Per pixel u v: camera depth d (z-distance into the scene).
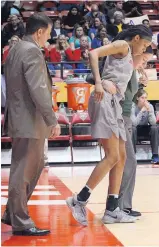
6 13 17.05
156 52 15.57
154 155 11.16
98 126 4.52
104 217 4.73
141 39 4.71
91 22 16.55
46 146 10.57
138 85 5.25
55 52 13.82
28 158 4.12
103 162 4.56
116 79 4.61
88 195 4.58
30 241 3.99
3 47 14.91
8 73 4.20
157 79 12.77
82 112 11.16
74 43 15.25
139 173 9.22
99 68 4.85
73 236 4.16
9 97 4.18
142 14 17.55
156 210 5.41
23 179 4.12
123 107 4.85
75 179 8.39
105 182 7.85
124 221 4.74
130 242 3.96
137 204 5.82
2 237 4.13
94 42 14.80
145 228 4.49
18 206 4.14
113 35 15.93
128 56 4.61
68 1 18.42
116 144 4.56
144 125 11.19
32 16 4.25
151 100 12.40
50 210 5.48
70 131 11.16
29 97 4.11
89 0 18.39
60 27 16.53
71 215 5.16
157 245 3.85
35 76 4.01
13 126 4.11
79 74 12.89
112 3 18.05
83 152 11.32
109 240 4.03
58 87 11.79
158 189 7.08
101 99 4.44
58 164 11.12
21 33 14.99
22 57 4.08
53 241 3.99
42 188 7.34
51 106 4.04
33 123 4.09
